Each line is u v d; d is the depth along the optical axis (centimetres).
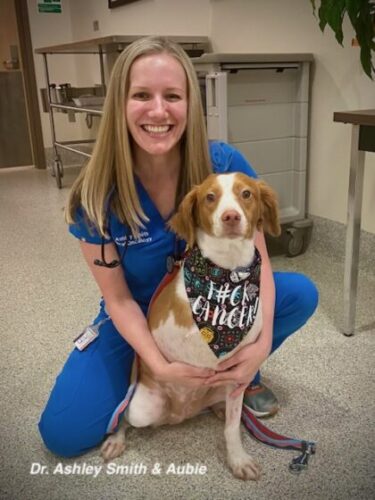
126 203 125
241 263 113
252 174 144
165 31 397
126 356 144
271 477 127
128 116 120
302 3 261
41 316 220
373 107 234
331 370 171
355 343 187
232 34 323
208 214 109
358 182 176
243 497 122
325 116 260
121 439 139
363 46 188
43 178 518
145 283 141
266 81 252
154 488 126
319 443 138
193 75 125
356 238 181
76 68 572
